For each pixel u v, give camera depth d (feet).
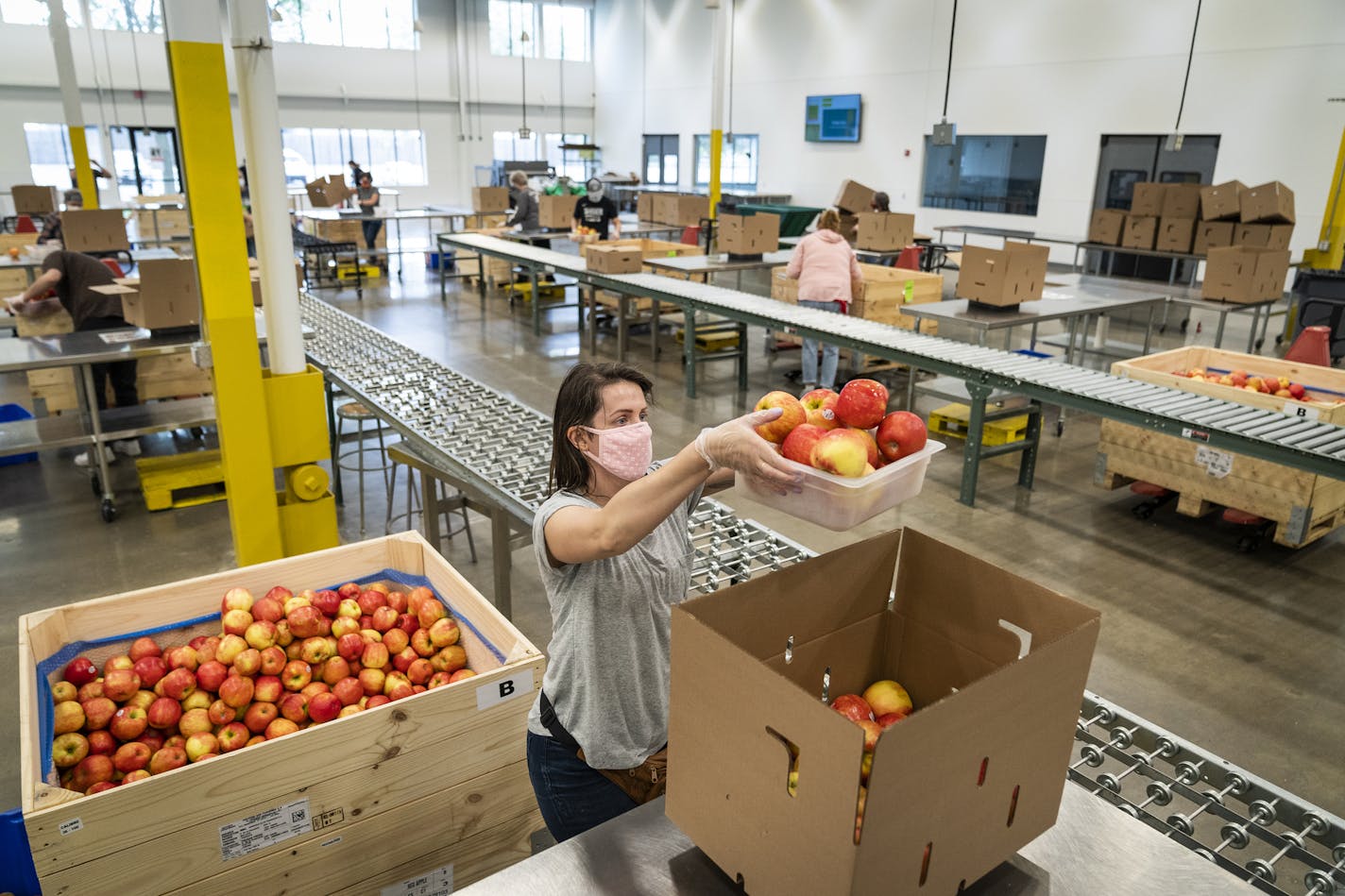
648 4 60.39
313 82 55.31
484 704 6.33
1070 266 40.09
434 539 10.89
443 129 61.05
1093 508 15.72
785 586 3.41
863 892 2.48
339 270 39.52
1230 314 33.27
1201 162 35.09
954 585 3.64
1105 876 3.32
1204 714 9.95
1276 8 31.76
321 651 7.05
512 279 34.24
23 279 25.82
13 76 46.57
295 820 5.79
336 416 16.19
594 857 3.45
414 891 6.50
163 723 6.48
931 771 2.52
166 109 51.42
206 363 10.33
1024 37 39.83
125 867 5.26
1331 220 30.37
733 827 2.93
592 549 3.72
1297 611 12.18
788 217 44.57
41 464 17.57
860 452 3.67
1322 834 4.01
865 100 47.42
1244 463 13.48
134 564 13.29
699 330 26.25
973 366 14.74
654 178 63.87
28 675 6.08
